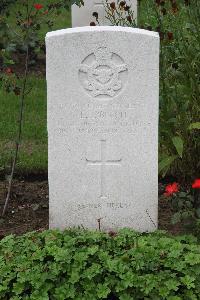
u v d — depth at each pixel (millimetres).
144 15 4418
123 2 3520
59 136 2607
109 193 2650
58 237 2463
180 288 2246
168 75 2895
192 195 2771
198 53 2889
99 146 2611
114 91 2561
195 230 2580
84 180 2643
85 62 2545
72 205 2666
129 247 2396
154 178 2631
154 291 2217
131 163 2621
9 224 2889
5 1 3043
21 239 2473
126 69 2541
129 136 2598
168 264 2270
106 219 2674
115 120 2586
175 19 3295
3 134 3809
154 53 2520
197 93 2848
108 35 2518
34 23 2979
